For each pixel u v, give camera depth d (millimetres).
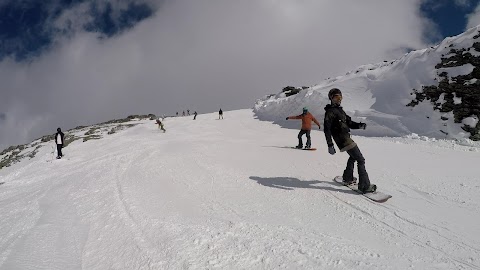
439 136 11914
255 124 22953
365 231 3836
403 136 12688
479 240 3535
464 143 10547
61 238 3910
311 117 10438
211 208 4773
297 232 3709
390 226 3969
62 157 15328
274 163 8055
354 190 5359
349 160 5559
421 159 8008
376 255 3182
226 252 3211
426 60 14602
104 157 11758
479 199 4875
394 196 5133
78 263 3289
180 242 3445
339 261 3037
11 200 6832
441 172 6582
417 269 2934
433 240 3559
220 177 6742
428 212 4410
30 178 10031
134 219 4328
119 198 5445
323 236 3643
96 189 6387
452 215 4289
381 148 9852
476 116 11625
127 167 8688
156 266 3053
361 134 14211
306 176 6535
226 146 11875
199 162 8562
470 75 12617
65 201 5734
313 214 4414
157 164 8656
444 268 2957
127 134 24859
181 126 27016
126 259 3277
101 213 4754
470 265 3010
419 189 5477
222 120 29359
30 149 26016
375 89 16312
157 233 3764
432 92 13367
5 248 3680
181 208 4797
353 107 16016
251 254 3174
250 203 4957
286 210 4598
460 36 13945
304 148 10406
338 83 18547
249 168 7555
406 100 14148
